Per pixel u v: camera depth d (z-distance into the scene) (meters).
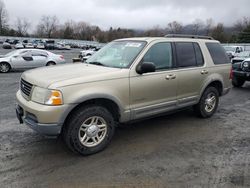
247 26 74.88
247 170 3.58
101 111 3.90
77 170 3.49
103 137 4.04
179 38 5.13
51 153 3.96
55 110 3.44
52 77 3.72
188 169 3.58
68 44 70.12
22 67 14.27
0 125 5.08
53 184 3.17
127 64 4.24
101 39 99.75
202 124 5.46
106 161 3.76
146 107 4.41
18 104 4.01
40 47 56.31
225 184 3.24
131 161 3.77
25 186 3.12
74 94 3.55
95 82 3.75
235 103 7.48
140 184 3.21
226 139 4.67
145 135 4.77
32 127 3.65
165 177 3.37
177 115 6.05
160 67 4.61
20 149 4.06
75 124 3.69
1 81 10.66
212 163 3.76
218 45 6.05
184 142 4.50
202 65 5.43
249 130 5.17
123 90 4.04
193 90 5.27
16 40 67.00
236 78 9.98
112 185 3.18
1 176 3.30
